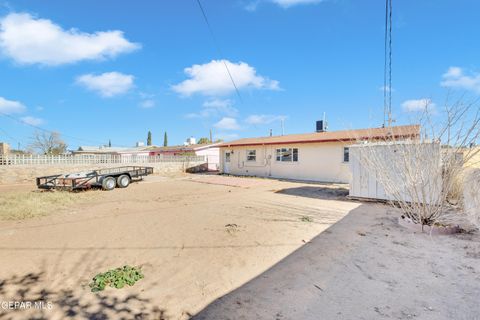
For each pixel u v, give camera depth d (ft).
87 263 11.84
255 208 24.29
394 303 8.20
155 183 48.08
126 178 42.34
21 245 14.30
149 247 13.93
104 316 7.77
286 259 12.07
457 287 9.09
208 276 10.45
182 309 8.13
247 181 49.21
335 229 16.84
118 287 9.49
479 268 10.53
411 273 10.29
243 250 13.33
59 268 11.29
